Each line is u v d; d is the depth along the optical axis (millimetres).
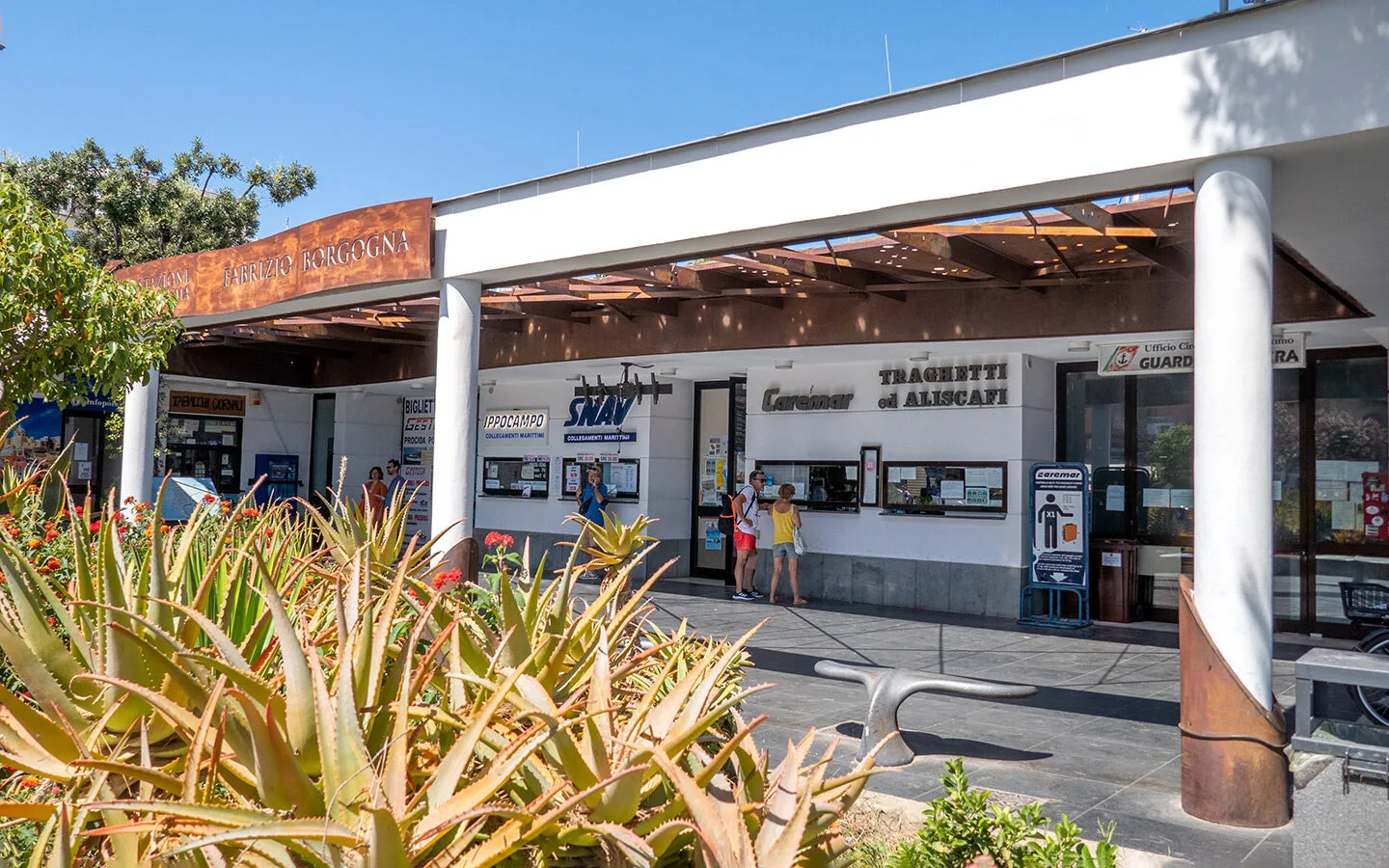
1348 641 11016
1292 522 11547
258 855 1783
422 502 20203
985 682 6004
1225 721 5039
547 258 7855
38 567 4645
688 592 14688
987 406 12719
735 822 2064
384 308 12570
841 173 6453
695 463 16656
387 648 2535
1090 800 5395
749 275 10711
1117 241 8203
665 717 2441
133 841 1867
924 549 13172
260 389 20297
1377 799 3502
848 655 9758
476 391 8609
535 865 2016
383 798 1800
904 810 4996
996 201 6055
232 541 3836
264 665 2438
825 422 14141
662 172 7277
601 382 15461
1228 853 4613
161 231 20578
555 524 17359
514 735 2219
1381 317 9359
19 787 2355
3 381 7402
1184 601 5270
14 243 7043
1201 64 5219
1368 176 5430
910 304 11188
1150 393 12516
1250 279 5086
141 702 2443
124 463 12344
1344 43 4836
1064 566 11984
